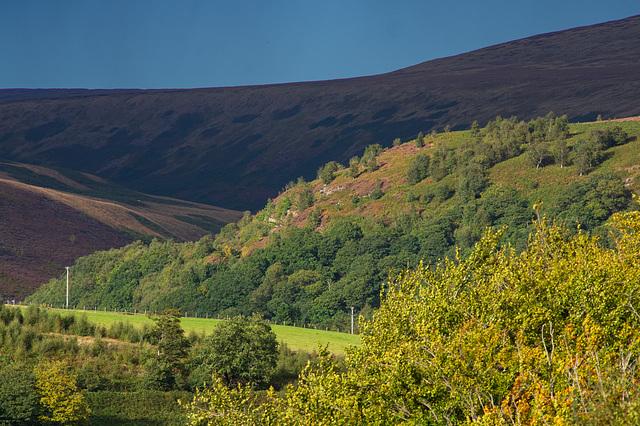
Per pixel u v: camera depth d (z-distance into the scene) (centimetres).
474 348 1689
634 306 1839
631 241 2238
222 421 2050
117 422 5628
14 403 4831
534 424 1311
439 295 2148
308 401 1859
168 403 6178
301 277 15088
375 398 1747
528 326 1861
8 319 7881
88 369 6756
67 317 8138
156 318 7044
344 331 12238
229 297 15212
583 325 1622
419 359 1755
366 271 14662
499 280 2114
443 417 1662
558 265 2131
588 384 1345
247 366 6562
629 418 1161
